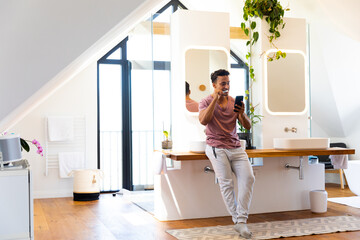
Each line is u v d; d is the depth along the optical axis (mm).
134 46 5516
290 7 5191
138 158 6629
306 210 4691
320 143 4285
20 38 2062
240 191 3535
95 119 6258
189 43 4387
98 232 3773
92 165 6227
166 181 4273
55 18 2072
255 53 4730
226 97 3701
